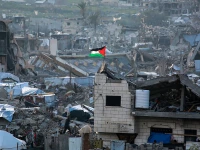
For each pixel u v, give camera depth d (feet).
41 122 323.57
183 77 243.40
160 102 247.91
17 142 254.68
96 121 244.22
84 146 236.84
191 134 239.91
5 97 434.71
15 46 634.43
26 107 388.98
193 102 245.65
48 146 252.83
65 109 370.32
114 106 243.60
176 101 247.50
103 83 244.42
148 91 243.40
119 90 243.60
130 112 242.37
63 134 258.16
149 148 226.79
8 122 321.11
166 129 241.55
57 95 469.98
